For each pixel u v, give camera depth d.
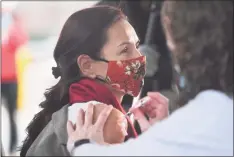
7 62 6.17
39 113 2.04
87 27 1.93
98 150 1.53
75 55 1.96
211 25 1.43
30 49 12.35
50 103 2.02
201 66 1.46
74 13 1.99
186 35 1.46
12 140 5.93
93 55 1.94
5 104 6.19
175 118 1.46
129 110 2.12
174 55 1.51
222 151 1.42
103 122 1.74
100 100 1.93
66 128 1.79
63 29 1.98
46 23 15.84
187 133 1.42
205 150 1.41
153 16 3.62
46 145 1.77
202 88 1.48
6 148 5.89
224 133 1.42
